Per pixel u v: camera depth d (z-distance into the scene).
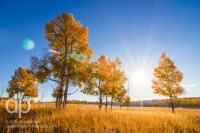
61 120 6.89
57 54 15.27
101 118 7.60
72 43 15.80
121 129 6.07
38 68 14.58
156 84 24.52
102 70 22.20
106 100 23.97
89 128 5.93
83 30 15.69
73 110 9.74
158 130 6.17
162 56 24.80
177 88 23.36
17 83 29.97
